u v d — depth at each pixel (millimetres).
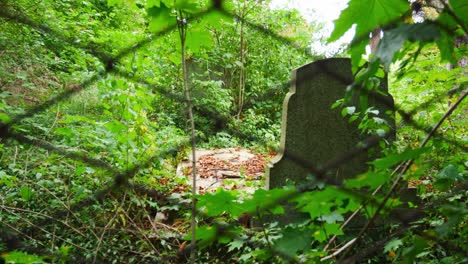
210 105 8297
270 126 9438
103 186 3422
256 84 10164
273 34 1128
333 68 4055
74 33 7109
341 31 1160
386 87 3830
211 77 10148
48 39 6402
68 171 3723
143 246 3363
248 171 5695
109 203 3494
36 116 4332
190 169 5355
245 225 3055
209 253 3408
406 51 1211
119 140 3619
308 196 1105
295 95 4070
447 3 995
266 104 10031
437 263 2447
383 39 939
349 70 4078
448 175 1884
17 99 5547
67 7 8594
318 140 4117
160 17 1441
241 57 9953
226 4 1535
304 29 10148
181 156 5641
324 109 4125
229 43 10055
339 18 1136
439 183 2238
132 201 3428
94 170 3385
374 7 1102
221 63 10094
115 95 3609
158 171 3926
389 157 1070
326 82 4098
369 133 3926
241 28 9250
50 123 4457
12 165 3490
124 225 3383
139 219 3533
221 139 7719
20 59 5973
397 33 912
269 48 10094
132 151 3787
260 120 9312
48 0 6707
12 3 5527
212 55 9812
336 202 1270
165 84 8547
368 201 1201
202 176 5266
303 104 4094
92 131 3916
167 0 1411
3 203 3117
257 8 9492
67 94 1292
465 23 1021
